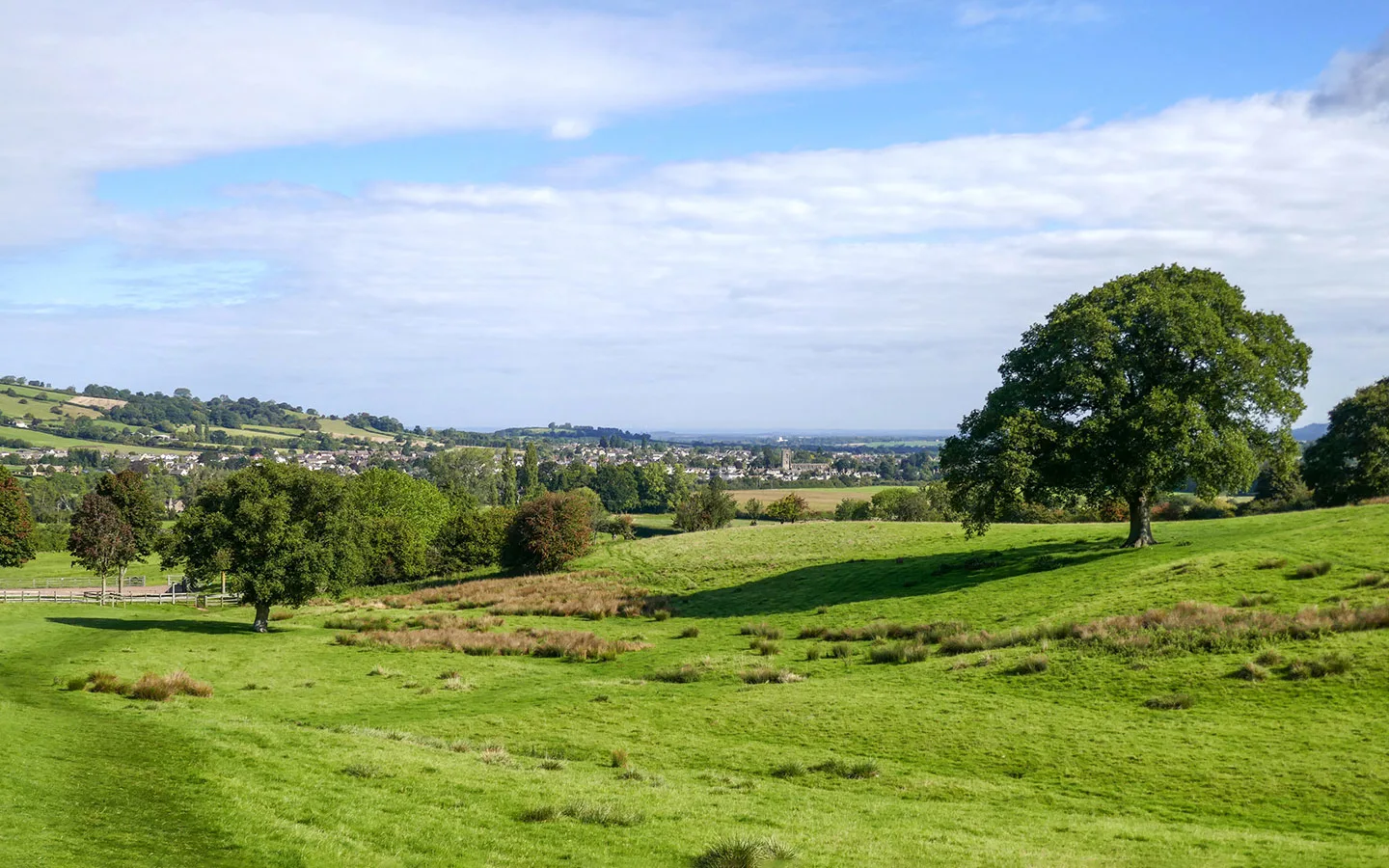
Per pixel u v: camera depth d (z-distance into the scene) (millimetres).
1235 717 26797
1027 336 59562
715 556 86500
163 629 54719
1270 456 54625
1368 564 41125
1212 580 43000
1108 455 53031
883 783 23859
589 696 36188
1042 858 16375
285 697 36094
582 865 14938
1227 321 53031
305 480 58656
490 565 104438
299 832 15078
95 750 19984
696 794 21609
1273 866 16078
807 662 42031
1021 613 45062
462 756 23969
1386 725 24281
